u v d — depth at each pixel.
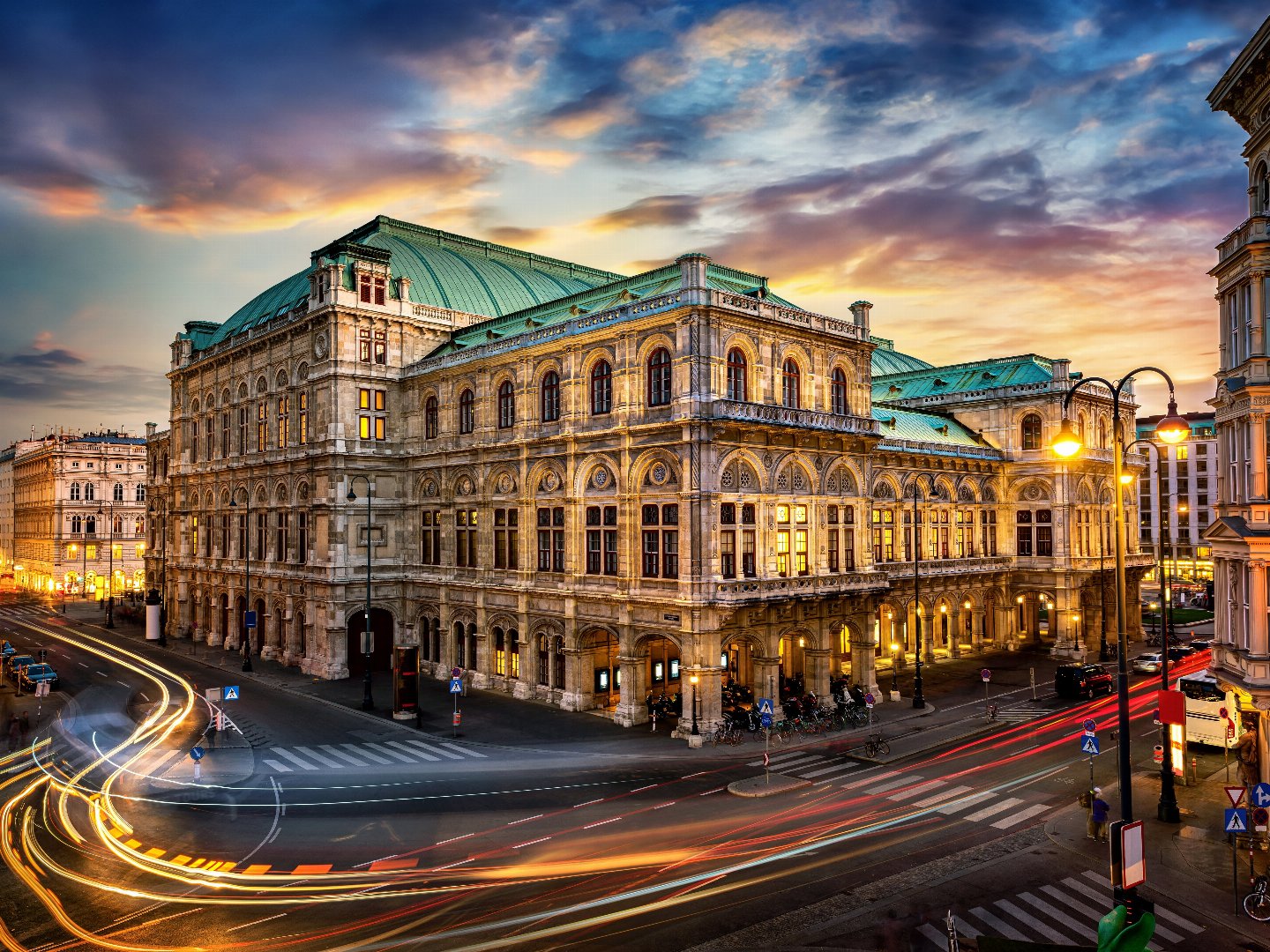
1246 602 28.73
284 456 67.94
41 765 39.34
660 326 46.25
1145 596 116.50
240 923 22.78
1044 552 73.06
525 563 54.06
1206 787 35.19
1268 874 23.98
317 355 64.06
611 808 32.69
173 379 87.19
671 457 45.31
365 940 21.80
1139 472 80.69
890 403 75.69
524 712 49.84
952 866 26.73
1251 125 30.08
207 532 80.81
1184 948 21.67
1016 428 75.00
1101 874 26.05
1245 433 29.03
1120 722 19.62
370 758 40.50
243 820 31.52
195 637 80.12
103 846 28.78
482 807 32.91
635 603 46.66
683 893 24.64
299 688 57.25
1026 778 36.53
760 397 47.22
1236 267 29.31
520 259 83.44
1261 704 27.38
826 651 49.72
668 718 47.72
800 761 39.59
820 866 26.72
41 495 143.88
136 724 47.59
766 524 47.00
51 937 22.00
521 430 54.47
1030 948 21.14
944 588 69.50
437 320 67.00
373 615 63.62
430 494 62.53
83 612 106.75
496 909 23.62
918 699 50.97
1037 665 67.12
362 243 70.19
